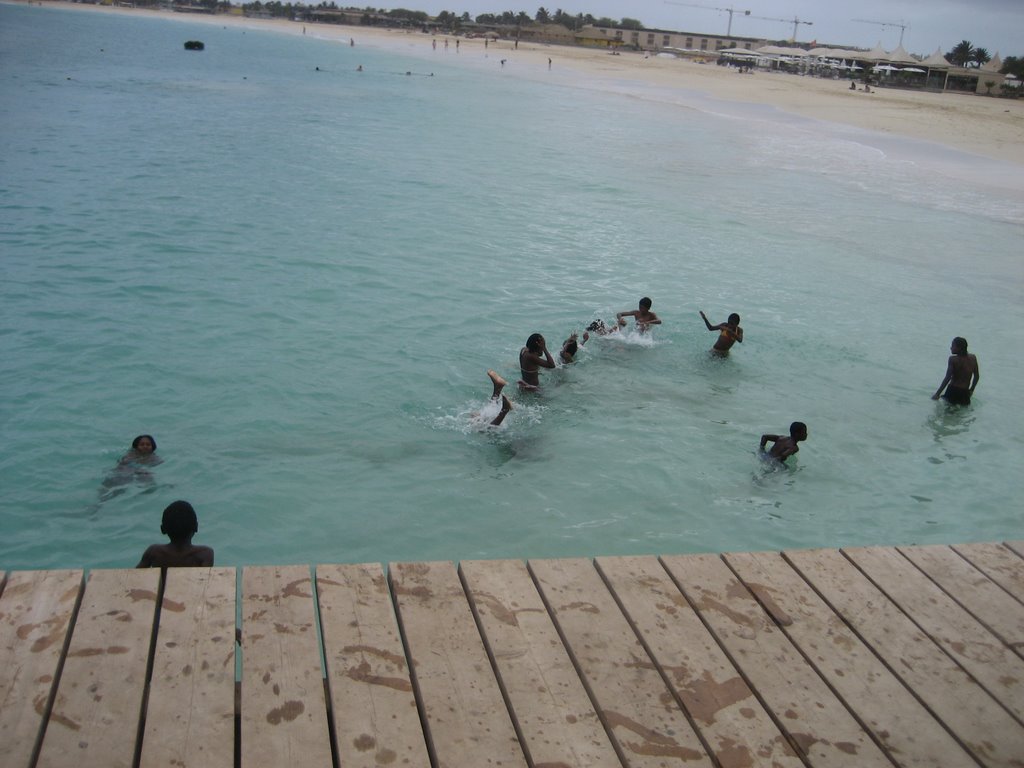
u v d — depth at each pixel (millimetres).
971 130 53781
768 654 4461
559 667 4219
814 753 3861
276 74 76625
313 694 3867
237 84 63156
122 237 18422
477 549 8148
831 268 19703
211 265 16750
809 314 16141
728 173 32594
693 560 5223
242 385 11438
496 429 10594
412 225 21156
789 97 75500
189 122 39062
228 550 7906
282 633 4219
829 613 4840
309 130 38875
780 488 9617
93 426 10109
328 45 153125
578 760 3680
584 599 4742
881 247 22062
